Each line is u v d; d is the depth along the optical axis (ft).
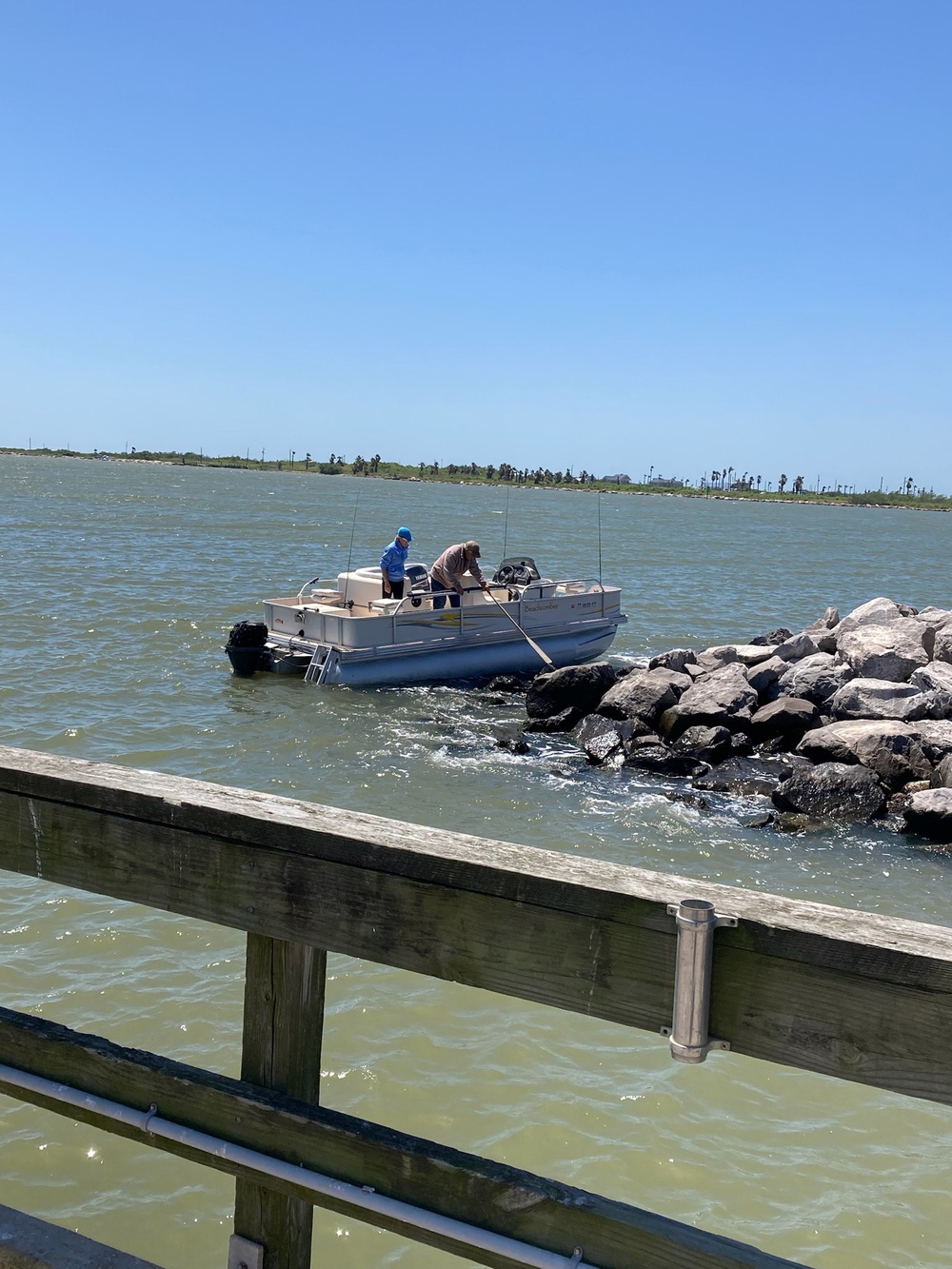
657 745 49.03
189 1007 23.48
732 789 44.21
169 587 102.32
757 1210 18.17
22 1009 23.11
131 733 48.70
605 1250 6.89
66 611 82.99
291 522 231.09
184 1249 16.85
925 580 169.37
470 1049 22.72
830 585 150.00
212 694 56.85
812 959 6.30
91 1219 17.38
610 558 174.29
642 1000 6.77
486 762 47.06
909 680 54.19
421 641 60.54
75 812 8.59
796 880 34.55
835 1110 21.12
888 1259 17.11
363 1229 17.57
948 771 43.04
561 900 6.89
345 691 58.65
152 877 8.34
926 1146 20.08
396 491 585.22
